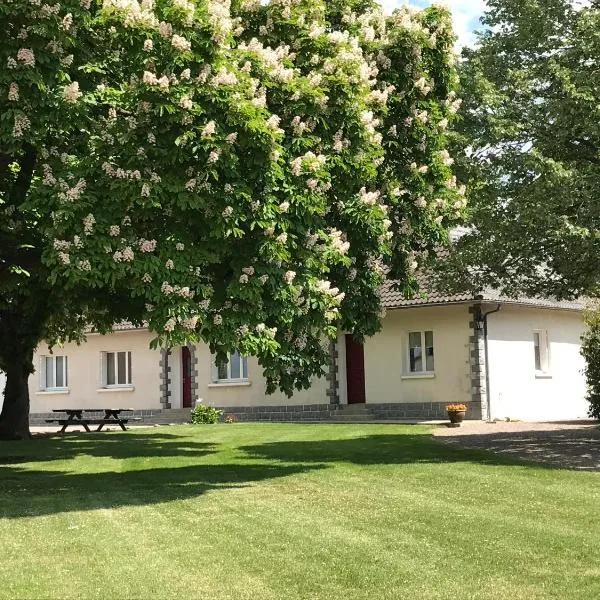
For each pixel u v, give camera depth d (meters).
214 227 11.20
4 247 13.41
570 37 16.14
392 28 14.66
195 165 11.24
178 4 11.23
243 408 29.92
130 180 10.91
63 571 7.57
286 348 12.80
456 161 15.88
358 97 13.02
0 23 11.02
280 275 11.88
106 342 33.34
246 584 7.14
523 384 27.08
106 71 12.41
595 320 23.48
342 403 28.05
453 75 14.98
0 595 6.86
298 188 12.03
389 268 14.66
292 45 13.38
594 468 13.47
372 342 27.42
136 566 7.71
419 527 9.21
